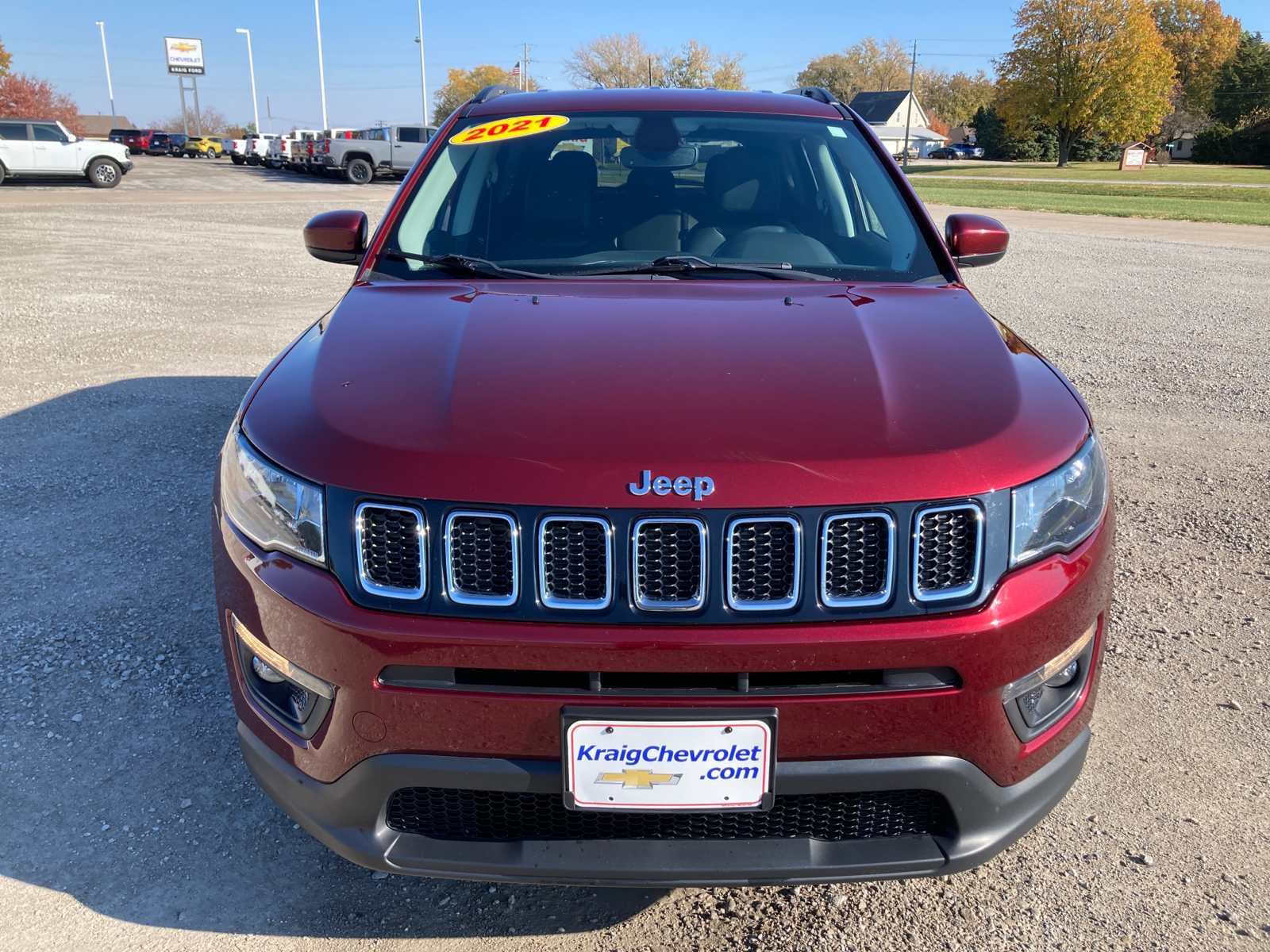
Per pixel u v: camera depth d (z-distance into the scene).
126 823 2.17
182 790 2.28
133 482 4.14
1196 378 6.33
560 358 1.86
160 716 2.55
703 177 2.80
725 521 1.50
